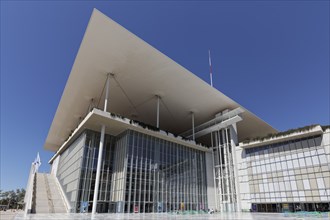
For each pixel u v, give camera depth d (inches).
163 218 596.4
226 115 1449.3
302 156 1093.1
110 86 1211.2
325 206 957.8
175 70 1101.1
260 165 1230.9
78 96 1339.8
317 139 1068.5
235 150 1366.9
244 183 1262.3
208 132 1546.5
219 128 1464.1
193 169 1349.7
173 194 1163.3
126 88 1228.5
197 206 1256.8
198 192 1301.7
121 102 1379.2
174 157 1277.1
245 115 1496.1
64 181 1267.2
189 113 1508.4
